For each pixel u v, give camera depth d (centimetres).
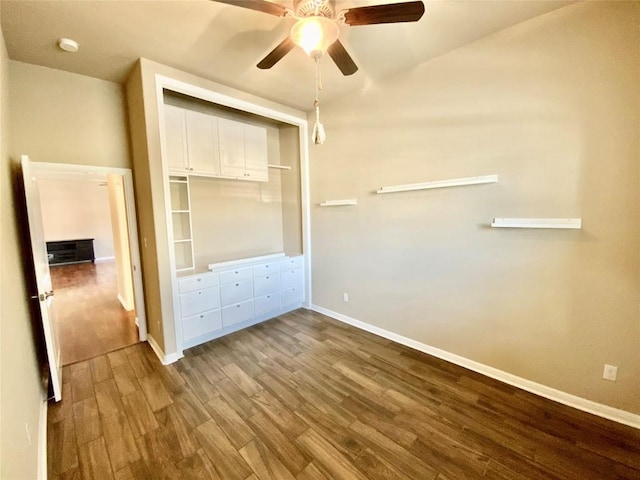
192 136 309
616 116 176
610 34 174
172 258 274
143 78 244
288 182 423
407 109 275
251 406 210
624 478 152
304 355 283
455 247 256
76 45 219
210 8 183
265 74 274
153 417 199
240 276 337
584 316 197
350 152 332
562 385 209
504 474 155
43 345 259
